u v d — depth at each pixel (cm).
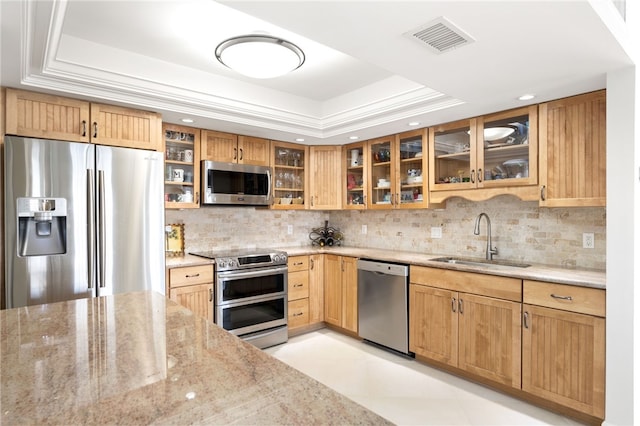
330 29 163
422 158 346
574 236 276
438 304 299
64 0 155
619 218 205
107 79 248
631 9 191
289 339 382
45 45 189
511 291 254
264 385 88
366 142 403
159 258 275
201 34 233
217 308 328
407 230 399
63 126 250
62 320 140
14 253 220
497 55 187
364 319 362
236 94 313
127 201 261
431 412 240
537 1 139
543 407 246
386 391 268
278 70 245
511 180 279
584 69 205
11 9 146
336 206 431
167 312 152
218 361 102
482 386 276
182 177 337
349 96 348
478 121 301
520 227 307
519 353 249
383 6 144
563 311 229
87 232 243
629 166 202
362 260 366
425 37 169
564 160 251
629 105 201
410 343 321
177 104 289
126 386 87
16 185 221
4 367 97
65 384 88
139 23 220
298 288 391
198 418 73
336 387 275
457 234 353
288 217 454
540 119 264
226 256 339
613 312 206
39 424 71
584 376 220
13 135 234
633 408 199
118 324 135
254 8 146
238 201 367
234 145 371
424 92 282
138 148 281
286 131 364
